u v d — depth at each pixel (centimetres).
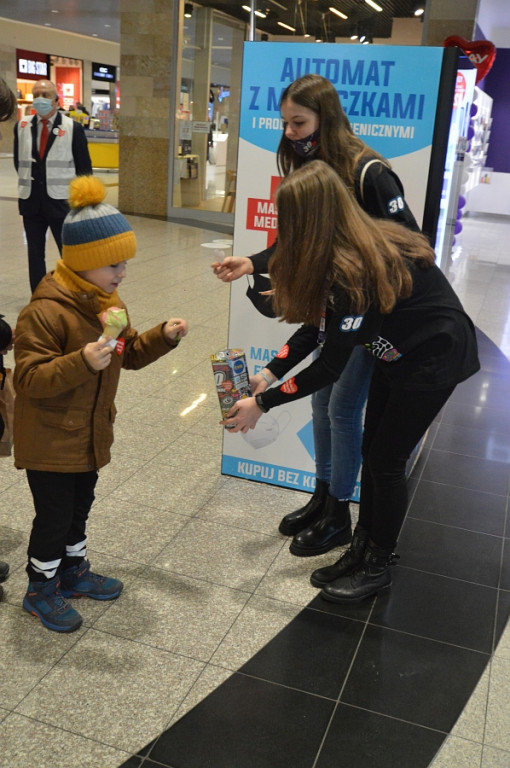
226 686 186
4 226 868
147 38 980
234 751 166
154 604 217
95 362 168
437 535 267
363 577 225
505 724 179
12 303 529
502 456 341
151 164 1038
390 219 200
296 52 241
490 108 1223
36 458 186
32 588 204
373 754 168
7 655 192
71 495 196
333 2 915
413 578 239
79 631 203
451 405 405
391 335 193
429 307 191
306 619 214
